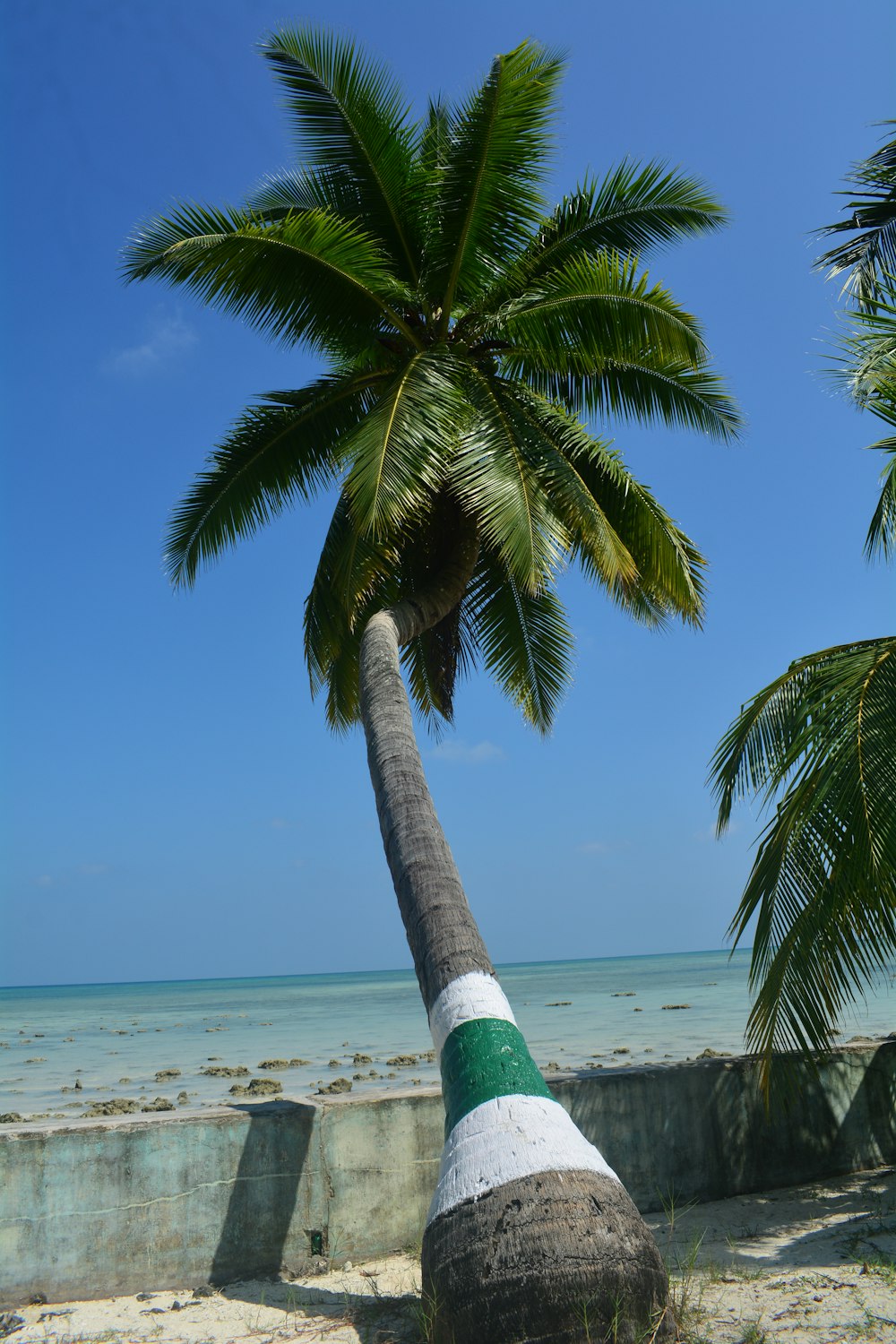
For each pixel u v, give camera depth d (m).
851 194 8.66
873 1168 7.61
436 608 9.20
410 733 7.11
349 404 10.39
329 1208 5.83
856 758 6.55
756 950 6.77
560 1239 3.98
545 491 8.98
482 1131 4.46
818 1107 7.52
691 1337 4.28
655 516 10.27
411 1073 17.25
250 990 111.00
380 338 10.08
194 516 10.20
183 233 8.85
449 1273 4.07
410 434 8.27
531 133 9.65
